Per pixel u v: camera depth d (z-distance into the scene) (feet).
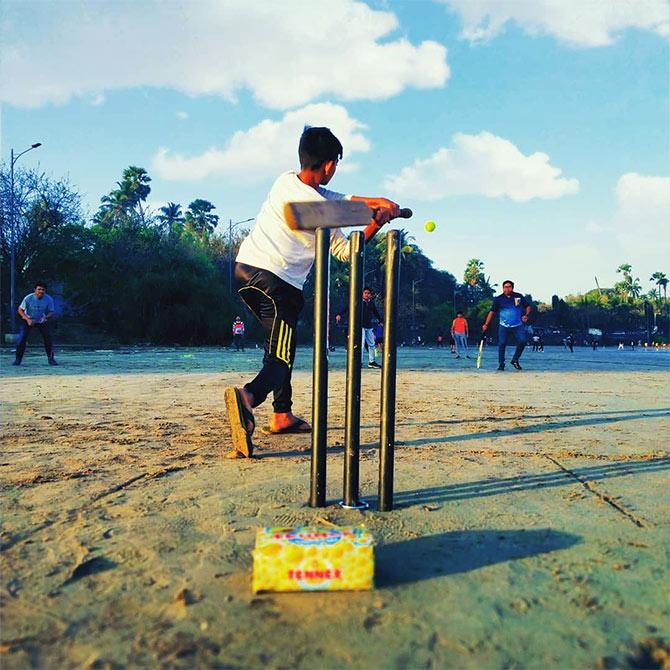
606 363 49.47
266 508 7.34
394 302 7.22
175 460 9.96
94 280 111.96
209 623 4.55
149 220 127.75
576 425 13.97
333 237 11.05
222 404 17.54
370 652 4.16
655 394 21.44
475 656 4.11
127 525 6.72
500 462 9.95
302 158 10.61
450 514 7.15
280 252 10.77
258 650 4.18
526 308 36.37
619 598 4.97
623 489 8.29
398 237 7.16
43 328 37.99
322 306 7.25
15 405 17.19
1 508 7.32
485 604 4.85
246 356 57.21
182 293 116.88
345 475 7.39
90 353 62.23
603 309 297.12
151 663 4.04
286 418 12.62
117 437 12.09
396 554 5.90
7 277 101.76
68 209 106.22
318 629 4.46
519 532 6.53
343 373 30.27
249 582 5.26
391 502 7.30
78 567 5.57
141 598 4.97
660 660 4.10
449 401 18.72
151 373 31.12
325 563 5.07
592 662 4.05
